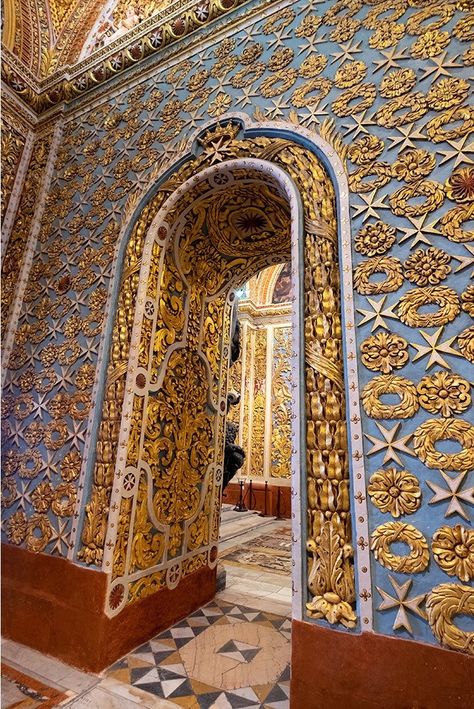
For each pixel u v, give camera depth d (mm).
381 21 2367
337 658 1550
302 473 1794
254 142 2459
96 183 3154
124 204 2902
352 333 1850
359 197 2043
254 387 8680
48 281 3078
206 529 3053
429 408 1645
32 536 2471
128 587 2232
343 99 2289
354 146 2145
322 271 2012
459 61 2035
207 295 3285
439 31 2154
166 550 2580
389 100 2152
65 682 1937
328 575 1645
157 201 2711
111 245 2838
